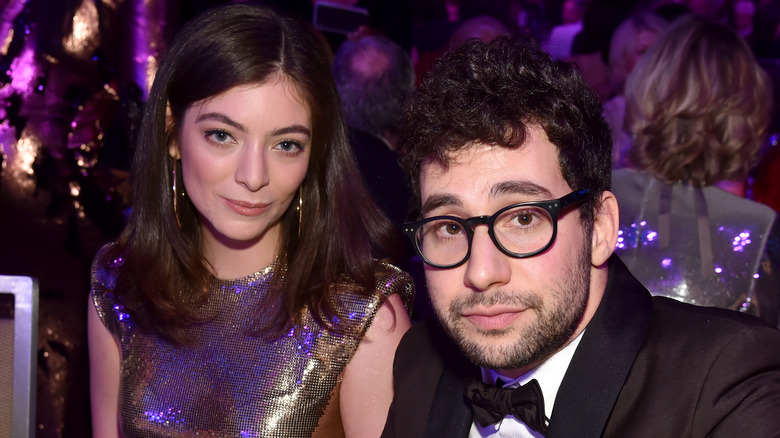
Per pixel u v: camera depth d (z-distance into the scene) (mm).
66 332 2320
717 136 1912
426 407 1310
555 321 1069
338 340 1521
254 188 1405
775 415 1001
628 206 1957
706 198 1900
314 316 1528
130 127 2279
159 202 1595
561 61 1143
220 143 1427
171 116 1543
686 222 1896
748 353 1062
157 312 1571
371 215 1613
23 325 1279
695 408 1050
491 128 1046
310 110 1451
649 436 1058
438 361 1333
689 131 1915
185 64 1434
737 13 4875
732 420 1022
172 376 1568
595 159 1111
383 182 2338
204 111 1407
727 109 1907
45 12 2250
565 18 5016
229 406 1521
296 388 1513
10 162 2256
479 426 1276
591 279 1177
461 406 1267
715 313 1146
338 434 1562
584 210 1103
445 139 1071
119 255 1674
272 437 1501
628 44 3217
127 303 1617
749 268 1835
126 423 1588
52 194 2283
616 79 3303
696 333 1110
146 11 2268
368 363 1519
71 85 2266
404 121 1188
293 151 1449
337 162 1557
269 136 1412
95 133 2293
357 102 2582
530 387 1140
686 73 1938
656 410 1068
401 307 1557
